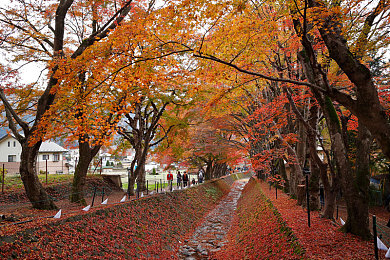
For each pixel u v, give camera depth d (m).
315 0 5.44
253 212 13.50
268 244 7.89
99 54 6.79
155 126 18.45
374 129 4.71
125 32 6.08
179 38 6.37
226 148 20.56
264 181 25.92
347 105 4.92
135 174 17.58
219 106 12.07
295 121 15.18
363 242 6.32
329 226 7.75
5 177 17.16
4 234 5.90
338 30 5.14
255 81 10.59
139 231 9.95
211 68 7.00
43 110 9.57
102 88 8.54
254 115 12.95
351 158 15.12
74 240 7.10
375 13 5.82
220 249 10.59
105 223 8.81
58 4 10.15
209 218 16.92
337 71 9.20
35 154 9.85
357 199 6.82
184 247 11.00
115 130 9.21
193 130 21.55
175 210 14.57
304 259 5.45
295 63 10.18
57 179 18.36
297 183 13.06
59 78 7.45
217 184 29.55
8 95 10.34
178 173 25.64
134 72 6.68
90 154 13.13
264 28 6.20
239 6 5.26
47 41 10.72
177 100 13.72
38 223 6.96
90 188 19.23
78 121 8.20
